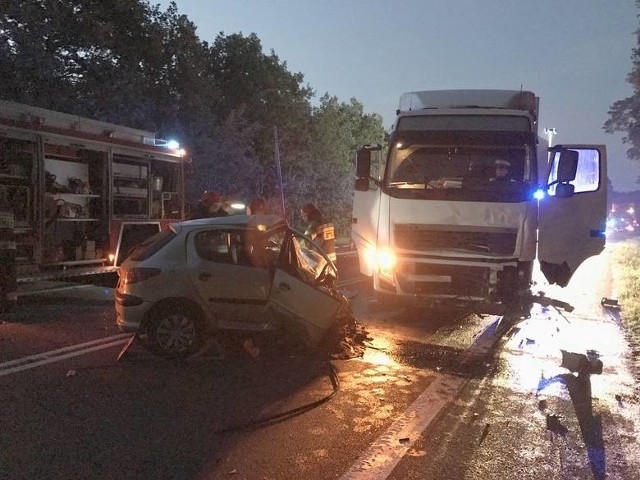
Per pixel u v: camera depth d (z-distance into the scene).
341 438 4.88
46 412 5.18
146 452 4.47
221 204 10.59
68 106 20.59
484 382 6.56
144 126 23.61
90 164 11.31
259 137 33.00
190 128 26.22
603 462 4.62
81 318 8.91
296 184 33.03
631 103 27.25
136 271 6.73
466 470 4.39
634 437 5.14
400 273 8.47
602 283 15.37
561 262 8.34
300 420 5.23
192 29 26.89
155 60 25.11
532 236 8.15
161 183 12.92
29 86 19.88
